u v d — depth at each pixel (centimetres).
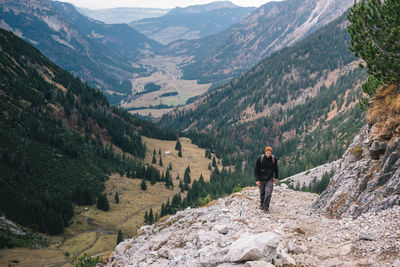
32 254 10619
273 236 671
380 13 1425
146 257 1070
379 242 679
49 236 12912
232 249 669
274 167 1175
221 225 990
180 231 1178
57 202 14750
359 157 1537
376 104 1581
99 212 16050
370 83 1712
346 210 1187
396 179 1027
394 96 1436
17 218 13338
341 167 1633
